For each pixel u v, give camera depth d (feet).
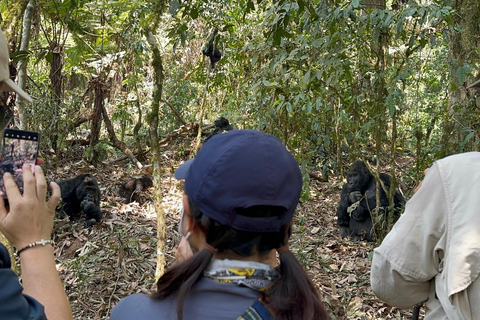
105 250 20.75
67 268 19.44
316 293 4.96
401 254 7.68
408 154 36.70
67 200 25.40
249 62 28.32
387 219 23.13
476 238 6.97
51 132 33.78
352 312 15.62
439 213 7.41
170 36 17.93
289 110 19.47
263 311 4.67
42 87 34.04
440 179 7.50
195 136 40.75
